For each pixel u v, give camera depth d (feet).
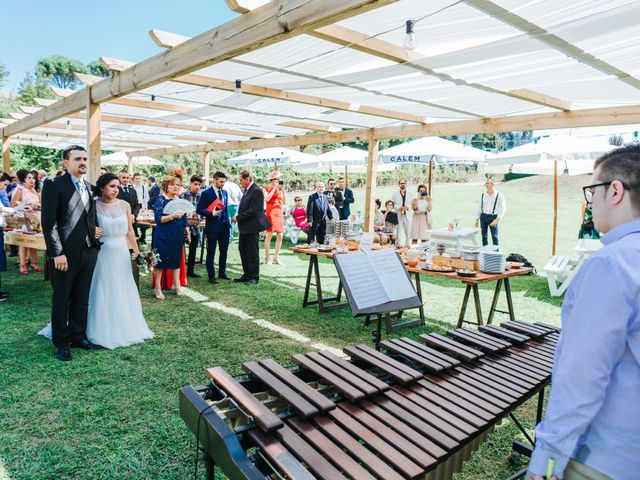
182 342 13.94
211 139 42.47
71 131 36.50
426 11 10.87
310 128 32.09
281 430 5.05
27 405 9.71
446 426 5.37
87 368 11.75
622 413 3.48
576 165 28.81
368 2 8.45
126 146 51.21
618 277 3.38
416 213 31.32
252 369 6.34
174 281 19.98
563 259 23.73
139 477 7.47
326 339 14.67
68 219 12.17
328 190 34.63
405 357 7.49
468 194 87.86
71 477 7.41
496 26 11.64
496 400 6.07
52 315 12.33
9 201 28.81
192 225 23.36
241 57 15.01
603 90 17.72
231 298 19.72
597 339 3.38
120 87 17.21
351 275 10.63
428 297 21.12
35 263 23.99
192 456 8.09
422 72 15.96
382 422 5.47
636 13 10.61
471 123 25.21
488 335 8.46
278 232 28.48
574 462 3.69
